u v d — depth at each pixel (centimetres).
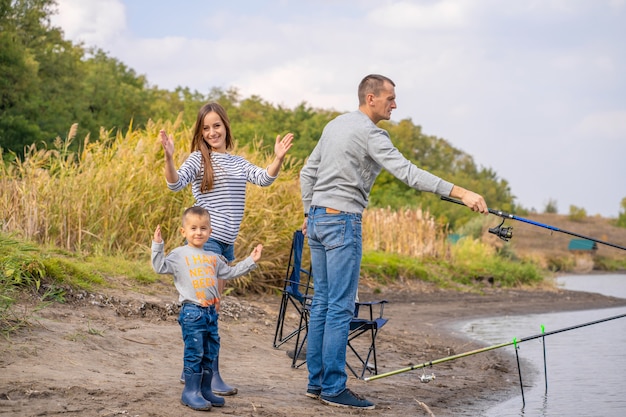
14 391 443
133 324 686
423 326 1088
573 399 623
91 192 974
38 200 943
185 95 6431
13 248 743
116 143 1095
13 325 585
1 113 3127
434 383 666
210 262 485
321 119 4034
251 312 877
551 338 1009
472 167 6438
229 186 530
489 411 569
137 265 895
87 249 934
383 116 523
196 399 460
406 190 3841
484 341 973
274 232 1089
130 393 471
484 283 1825
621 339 996
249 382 569
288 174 1183
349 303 517
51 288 694
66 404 431
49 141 3086
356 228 514
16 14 3803
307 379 605
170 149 502
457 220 3506
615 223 6481
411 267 1644
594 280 2803
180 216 1020
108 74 4794
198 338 468
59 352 550
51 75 3916
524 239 4531
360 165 510
